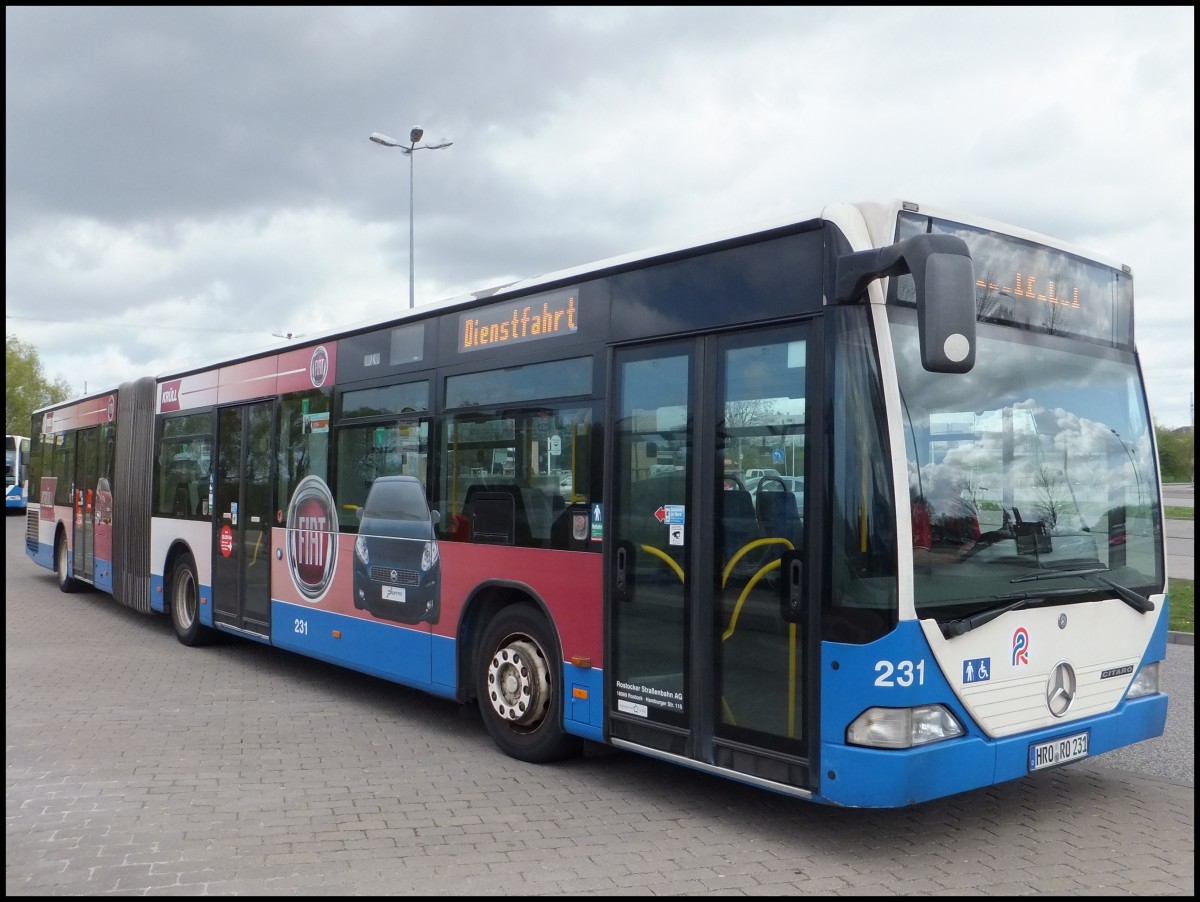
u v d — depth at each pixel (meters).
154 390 12.59
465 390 7.27
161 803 5.72
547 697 6.51
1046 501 5.30
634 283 5.94
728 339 5.34
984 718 4.84
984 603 4.89
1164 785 6.18
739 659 5.14
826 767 4.66
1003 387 5.20
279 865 4.78
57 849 4.98
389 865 4.79
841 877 4.67
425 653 7.49
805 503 4.84
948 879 4.65
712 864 4.83
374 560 8.13
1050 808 5.72
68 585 16.33
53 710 8.10
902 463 4.66
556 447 6.41
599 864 4.83
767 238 5.16
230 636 11.84
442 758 6.79
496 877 4.65
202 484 11.17
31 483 19.56
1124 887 4.56
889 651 4.55
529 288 6.74
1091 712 5.39
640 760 6.79
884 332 4.73
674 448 5.59
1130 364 5.98
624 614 5.84
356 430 8.52
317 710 8.27
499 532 6.82
